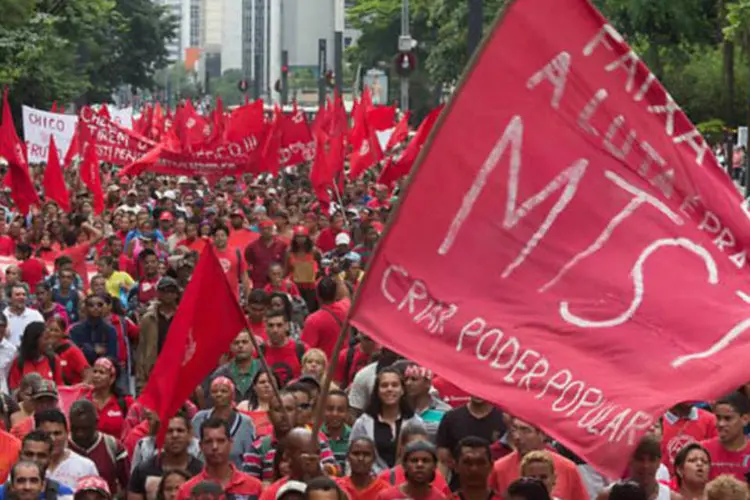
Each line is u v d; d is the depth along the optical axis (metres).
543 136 13.74
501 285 13.68
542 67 13.71
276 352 23.34
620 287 13.61
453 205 13.73
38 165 70.69
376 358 22.66
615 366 13.41
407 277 13.73
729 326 13.51
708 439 19.20
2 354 24.80
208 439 17.08
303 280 34.34
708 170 13.81
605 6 102.56
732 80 104.88
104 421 22.00
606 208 13.77
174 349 16.97
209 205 54.94
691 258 13.74
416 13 166.00
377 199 53.66
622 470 13.04
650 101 13.78
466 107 13.71
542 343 13.51
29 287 33.59
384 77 161.88
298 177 83.25
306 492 14.95
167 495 17.34
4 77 82.12
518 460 17.00
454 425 18.47
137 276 35.72
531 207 13.73
